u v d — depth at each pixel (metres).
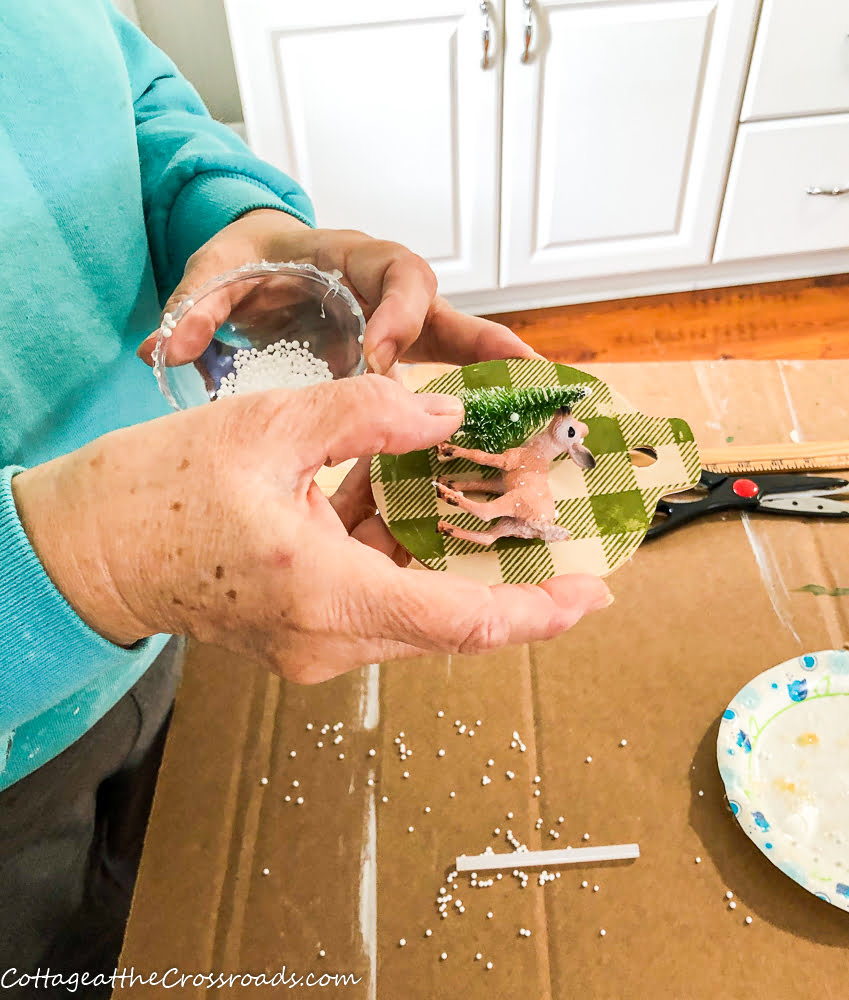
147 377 0.73
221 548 0.40
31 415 0.60
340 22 1.35
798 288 1.86
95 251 0.62
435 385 0.69
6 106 0.55
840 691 0.65
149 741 0.81
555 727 0.68
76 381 0.63
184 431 0.41
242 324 0.58
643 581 0.75
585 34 1.38
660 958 0.56
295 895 0.61
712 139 1.55
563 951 0.57
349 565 0.42
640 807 0.63
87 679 0.45
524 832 0.63
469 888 0.61
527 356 0.71
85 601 0.41
